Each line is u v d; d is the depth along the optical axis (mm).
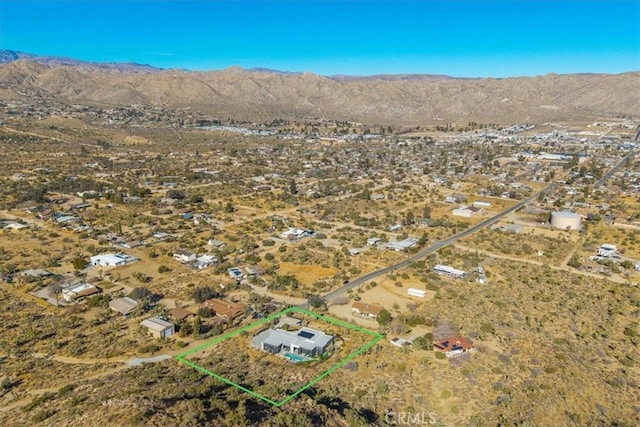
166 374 66688
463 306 92188
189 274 111688
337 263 118250
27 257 119688
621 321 88188
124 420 48406
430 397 64062
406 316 87000
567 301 95375
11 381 66000
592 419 60656
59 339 79688
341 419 56000
